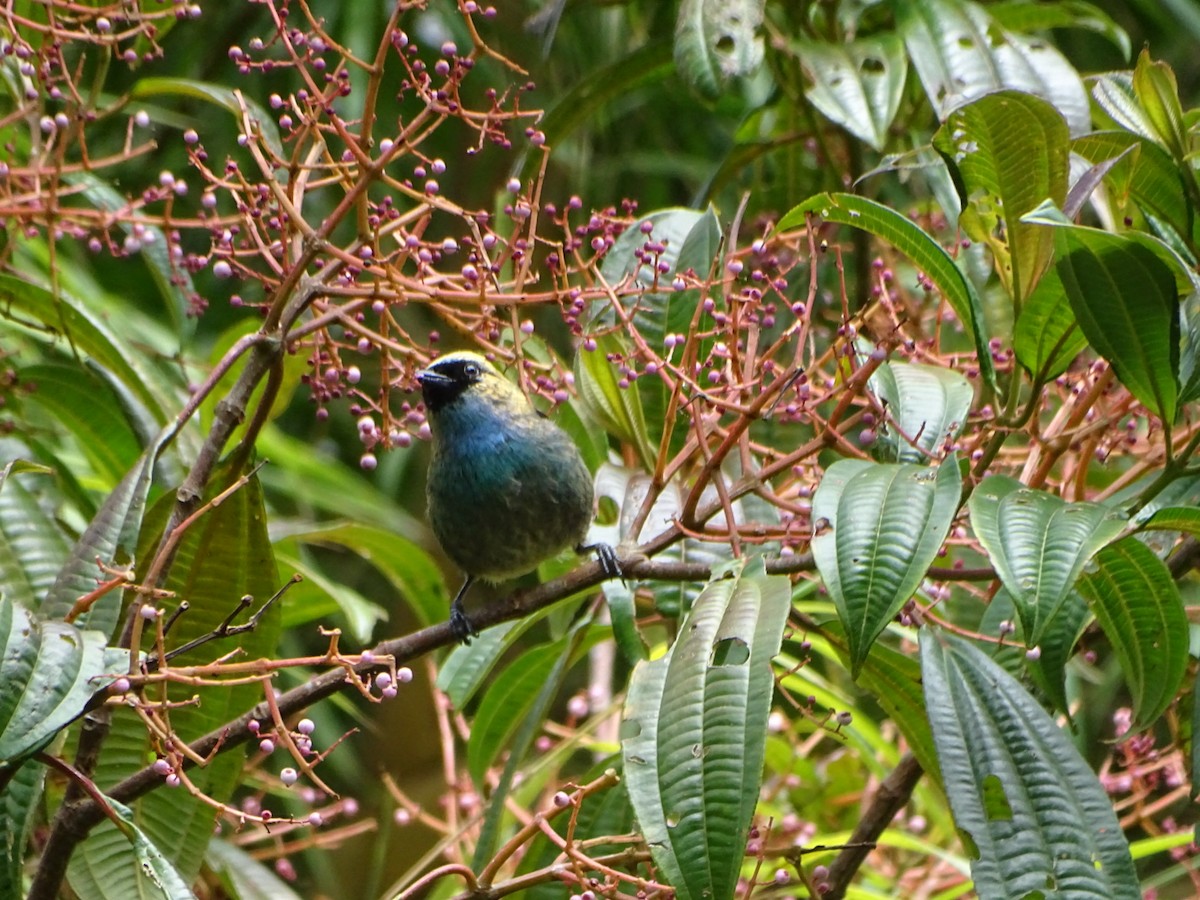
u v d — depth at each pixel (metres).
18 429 8.14
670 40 9.66
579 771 12.63
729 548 7.26
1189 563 6.84
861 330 8.45
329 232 6.15
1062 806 5.59
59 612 5.62
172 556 5.94
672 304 7.23
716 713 4.84
